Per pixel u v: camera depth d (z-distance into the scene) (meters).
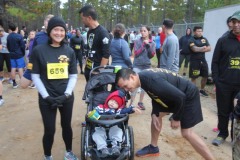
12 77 9.09
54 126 4.05
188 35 11.67
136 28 36.75
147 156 4.75
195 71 8.51
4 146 5.09
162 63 6.21
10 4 18.66
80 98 8.08
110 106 4.21
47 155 4.20
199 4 44.84
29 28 39.28
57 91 3.96
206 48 8.32
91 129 4.23
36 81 3.85
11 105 7.41
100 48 5.32
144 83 3.51
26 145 5.12
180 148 5.10
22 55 9.14
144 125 6.09
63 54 3.96
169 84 3.48
